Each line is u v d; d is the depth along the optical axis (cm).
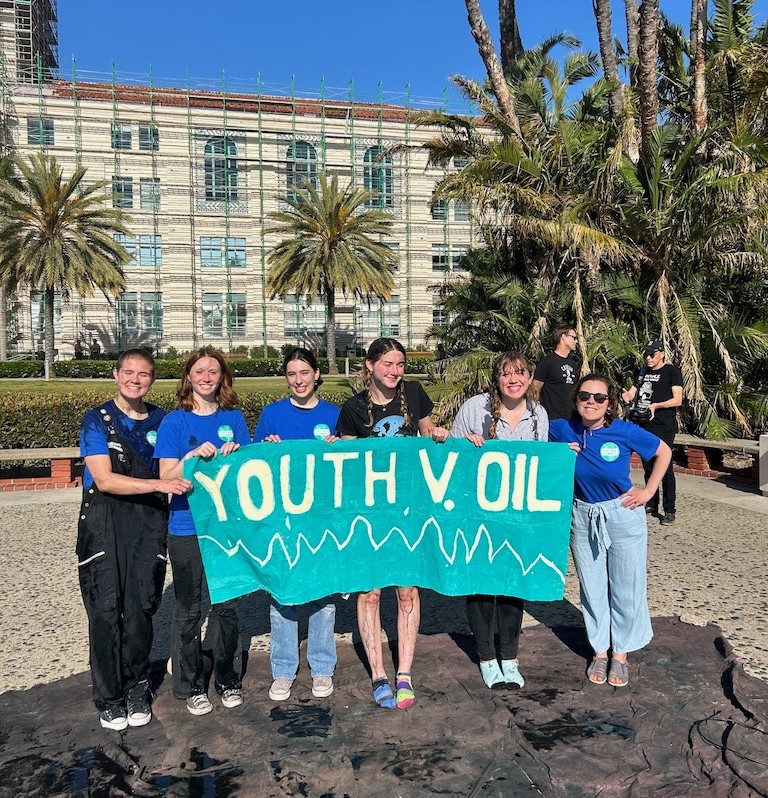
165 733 287
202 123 4666
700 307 1057
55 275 3094
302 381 322
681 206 1073
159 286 4638
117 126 4519
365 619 320
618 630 326
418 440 320
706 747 270
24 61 4653
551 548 325
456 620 418
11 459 863
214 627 308
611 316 1160
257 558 305
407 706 305
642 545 323
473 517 322
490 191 1167
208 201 4722
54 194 3106
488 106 1279
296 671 337
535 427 332
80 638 402
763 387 1088
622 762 263
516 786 250
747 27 1323
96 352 4472
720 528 635
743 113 1181
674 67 1391
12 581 510
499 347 1262
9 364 3597
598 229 1165
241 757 269
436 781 254
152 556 291
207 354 307
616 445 317
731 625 402
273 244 4838
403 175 5034
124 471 284
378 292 3694
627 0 1312
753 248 1080
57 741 282
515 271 1373
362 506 318
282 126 4806
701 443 922
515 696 315
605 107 1407
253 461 303
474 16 1173
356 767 262
